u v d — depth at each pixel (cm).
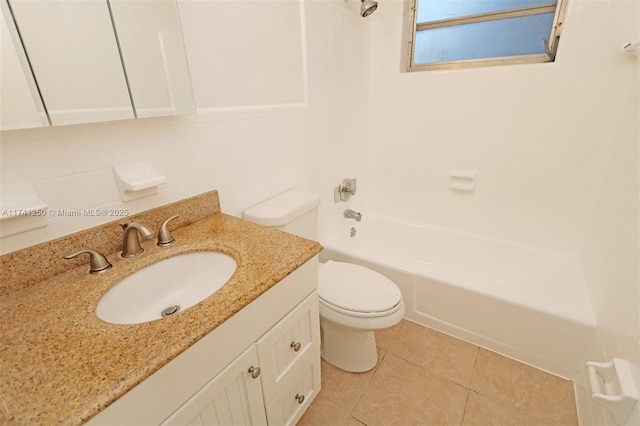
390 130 226
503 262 202
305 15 150
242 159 134
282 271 84
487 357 155
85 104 83
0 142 72
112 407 52
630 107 141
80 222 88
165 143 104
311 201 150
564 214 183
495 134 189
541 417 126
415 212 236
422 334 171
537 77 168
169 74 99
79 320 67
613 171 150
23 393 50
